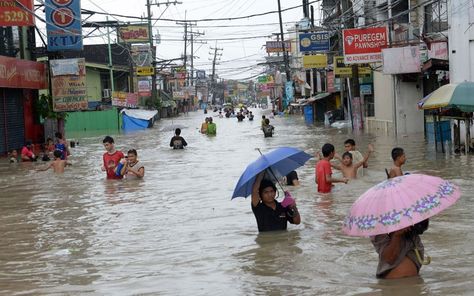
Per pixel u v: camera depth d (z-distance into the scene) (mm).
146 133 44562
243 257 8023
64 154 24453
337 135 33188
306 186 13719
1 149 26969
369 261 7484
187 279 7172
